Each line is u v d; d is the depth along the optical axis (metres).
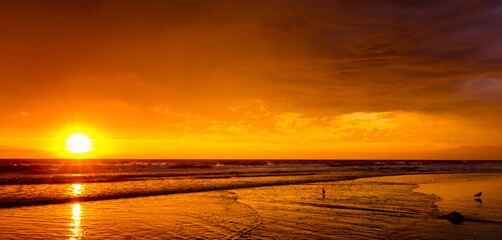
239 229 10.30
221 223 11.21
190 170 46.62
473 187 24.69
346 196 18.77
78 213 12.69
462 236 9.42
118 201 15.95
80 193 18.02
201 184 25.08
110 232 9.84
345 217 12.35
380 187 24.38
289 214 12.97
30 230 9.88
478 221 11.62
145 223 11.11
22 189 19.08
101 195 17.56
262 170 49.97
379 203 16.03
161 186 22.84
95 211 13.20
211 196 18.42
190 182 26.48
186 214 12.83
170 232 9.88
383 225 10.95
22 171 34.31
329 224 11.08
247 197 18.19
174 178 30.38
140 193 18.86
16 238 8.95
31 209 13.31
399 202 16.31
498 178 36.31
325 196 18.77
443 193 20.38
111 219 11.70
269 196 18.66
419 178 35.25
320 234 9.69
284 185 25.58
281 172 44.31
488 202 16.44
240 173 40.44
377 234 9.70
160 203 15.53
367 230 10.20
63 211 13.01
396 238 9.23
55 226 10.47
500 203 16.16
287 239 9.11
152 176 32.47
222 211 13.55
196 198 17.45
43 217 11.77
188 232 9.88
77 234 9.55
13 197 15.87
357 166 75.81
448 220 11.75
